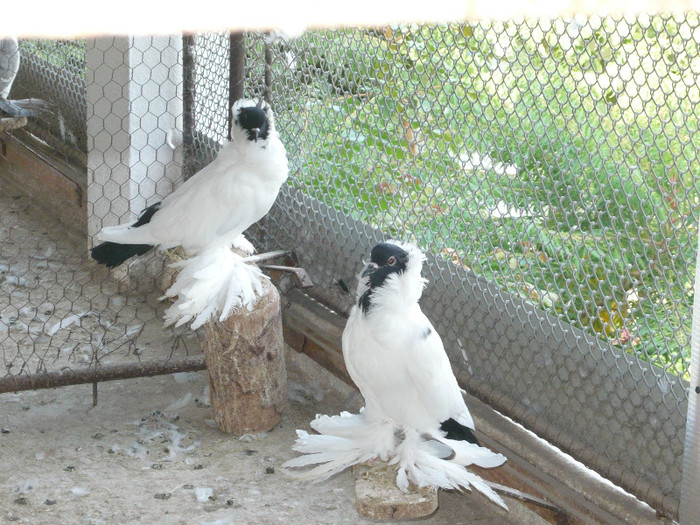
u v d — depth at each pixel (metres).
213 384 2.91
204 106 3.32
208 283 2.83
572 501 2.64
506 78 2.88
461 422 2.66
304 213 3.13
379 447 2.70
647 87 2.65
